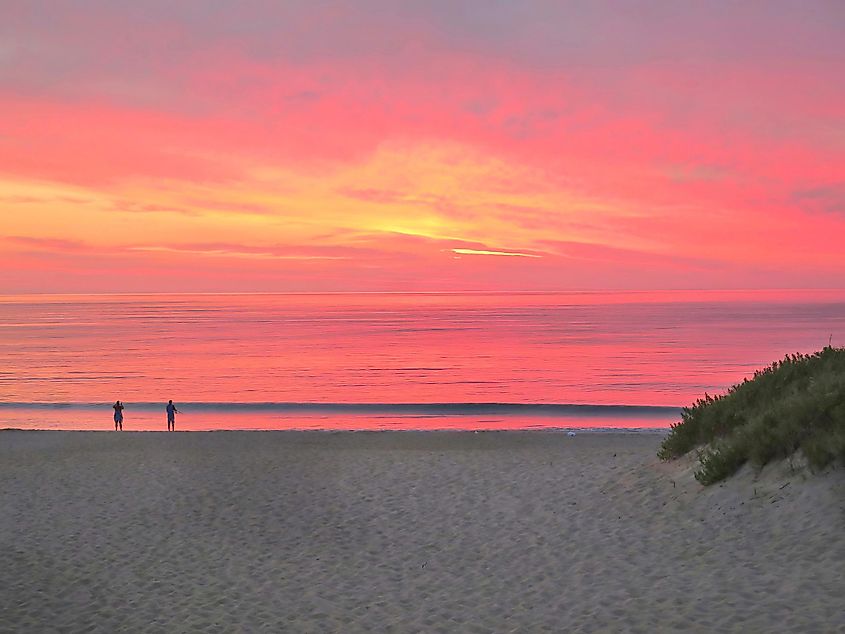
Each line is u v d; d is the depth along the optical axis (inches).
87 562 410.3
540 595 329.4
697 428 511.5
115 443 892.0
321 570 389.1
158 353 3309.5
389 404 1585.9
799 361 513.3
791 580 298.7
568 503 476.4
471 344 3720.5
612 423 1352.1
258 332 4872.0
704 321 5762.8
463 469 614.9
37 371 2576.3
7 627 318.3
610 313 7598.4
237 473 645.3
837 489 350.0
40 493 589.9
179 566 400.8
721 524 375.2
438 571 377.4
